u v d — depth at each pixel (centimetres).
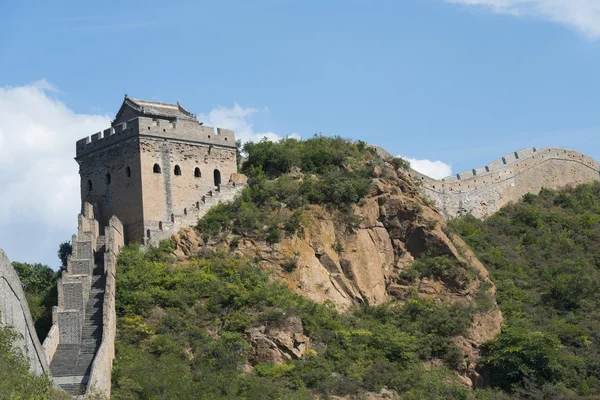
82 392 6694
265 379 7506
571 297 9725
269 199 9169
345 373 7856
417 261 9369
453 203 11369
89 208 8894
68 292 7731
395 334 8425
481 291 9238
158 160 9125
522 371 8456
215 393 7156
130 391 7138
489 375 8569
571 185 12750
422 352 8419
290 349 7856
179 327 7825
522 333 8706
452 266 9250
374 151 10244
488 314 8950
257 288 8288
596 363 8756
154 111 9575
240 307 8100
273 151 9725
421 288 9150
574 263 10262
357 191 9425
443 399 7900
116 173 9188
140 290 8038
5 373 5588
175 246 8700
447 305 8956
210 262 8525
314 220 9069
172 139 9219
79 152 9500
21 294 6656
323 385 7644
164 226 8775
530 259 10506
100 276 8100
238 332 7900
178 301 8019
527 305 9581
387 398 7738
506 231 11131
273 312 8000
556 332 9100
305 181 9369
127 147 9138
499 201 11838
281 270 8638
